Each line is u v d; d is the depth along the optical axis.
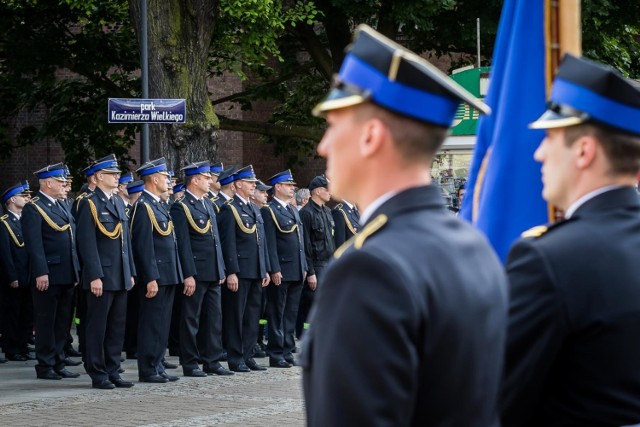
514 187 4.78
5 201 17.75
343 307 2.54
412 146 2.74
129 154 34.62
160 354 14.63
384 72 2.70
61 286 14.84
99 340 13.84
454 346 2.60
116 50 29.94
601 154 3.51
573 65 3.55
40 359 14.79
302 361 2.68
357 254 2.58
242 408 12.23
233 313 15.84
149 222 14.42
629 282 3.34
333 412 2.48
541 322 3.28
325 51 30.19
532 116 4.79
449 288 2.62
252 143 36.66
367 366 2.47
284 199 16.81
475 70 18.00
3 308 17.42
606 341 3.29
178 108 17.56
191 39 22.00
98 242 13.86
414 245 2.66
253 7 24.33
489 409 2.71
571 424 3.32
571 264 3.32
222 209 15.87
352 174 2.78
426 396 2.59
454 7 28.56
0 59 30.56
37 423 11.12
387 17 27.61
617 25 30.19
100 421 11.26
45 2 28.81
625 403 3.30
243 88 35.19
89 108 30.98
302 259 16.72
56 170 14.84
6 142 32.75
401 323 2.50
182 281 14.86
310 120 32.59
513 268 3.39
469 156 17.84
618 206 3.50
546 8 4.80
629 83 3.50
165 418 11.48
